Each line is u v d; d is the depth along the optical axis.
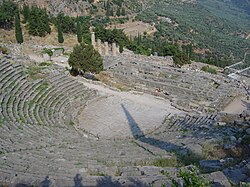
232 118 39.16
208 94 48.41
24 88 39.81
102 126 37.50
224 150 24.61
